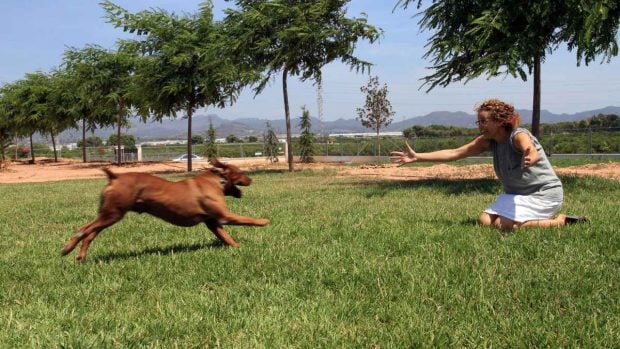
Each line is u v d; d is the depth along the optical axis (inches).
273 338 128.5
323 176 754.2
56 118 1595.7
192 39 1007.6
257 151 1610.5
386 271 180.5
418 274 175.2
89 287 177.9
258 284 174.6
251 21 823.7
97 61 1370.6
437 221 284.8
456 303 149.2
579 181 486.6
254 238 253.4
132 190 215.3
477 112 253.9
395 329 131.9
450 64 570.3
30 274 203.3
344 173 825.5
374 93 1710.1
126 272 198.1
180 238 269.0
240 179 234.4
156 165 1384.1
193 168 1225.4
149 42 1038.4
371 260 196.2
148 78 1028.5
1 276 201.2
